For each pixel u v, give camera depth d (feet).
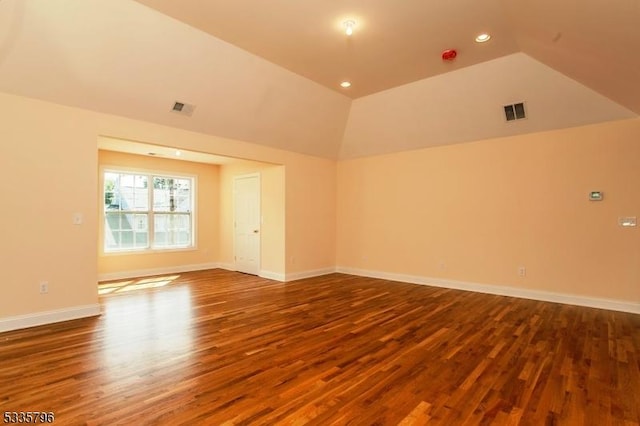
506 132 16.37
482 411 6.65
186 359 9.01
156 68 12.48
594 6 7.69
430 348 9.86
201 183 24.14
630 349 9.76
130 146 17.72
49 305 11.93
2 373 8.12
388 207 21.04
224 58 13.15
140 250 21.29
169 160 22.35
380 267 21.36
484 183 17.37
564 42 10.39
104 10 10.25
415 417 6.44
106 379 7.86
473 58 13.64
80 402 6.86
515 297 16.26
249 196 22.59
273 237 20.85
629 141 13.71
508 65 13.80
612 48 9.25
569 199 15.02
